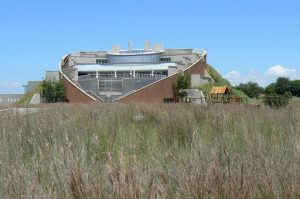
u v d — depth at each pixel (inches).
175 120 401.1
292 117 407.8
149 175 160.7
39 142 281.4
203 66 6220.5
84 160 194.1
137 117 503.8
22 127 326.6
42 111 486.0
